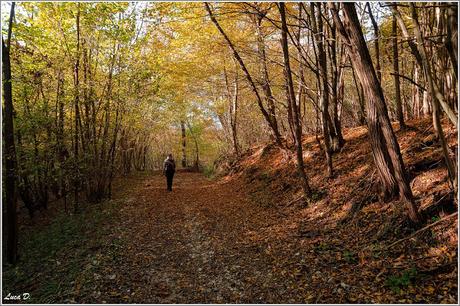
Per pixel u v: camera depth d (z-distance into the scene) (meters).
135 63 13.27
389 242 6.33
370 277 5.40
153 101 18.50
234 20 11.94
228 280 6.10
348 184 9.54
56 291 5.81
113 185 20.05
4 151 7.43
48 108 10.89
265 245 7.76
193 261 7.17
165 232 9.50
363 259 5.99
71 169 11.79
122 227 9.79
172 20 10.48
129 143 26.86
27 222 11.89
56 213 12.77
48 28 11.27
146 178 25.11
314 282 5.60
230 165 22.44
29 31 10.46
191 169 34.94
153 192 16.94
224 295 5.52
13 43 10.62
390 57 11.84
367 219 7.45
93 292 5.62
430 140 8.77
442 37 5.90
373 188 8.18
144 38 12.80
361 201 8.12
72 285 5.94
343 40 6.64
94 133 13.12
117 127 14.77
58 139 11.38
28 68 10.70
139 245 8.21
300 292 5.35
